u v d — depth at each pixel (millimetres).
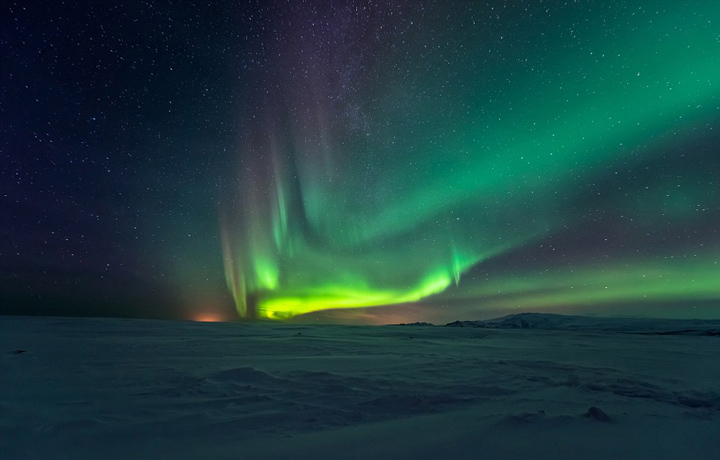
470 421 3740
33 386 5801
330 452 2820
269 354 10203
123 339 14492
